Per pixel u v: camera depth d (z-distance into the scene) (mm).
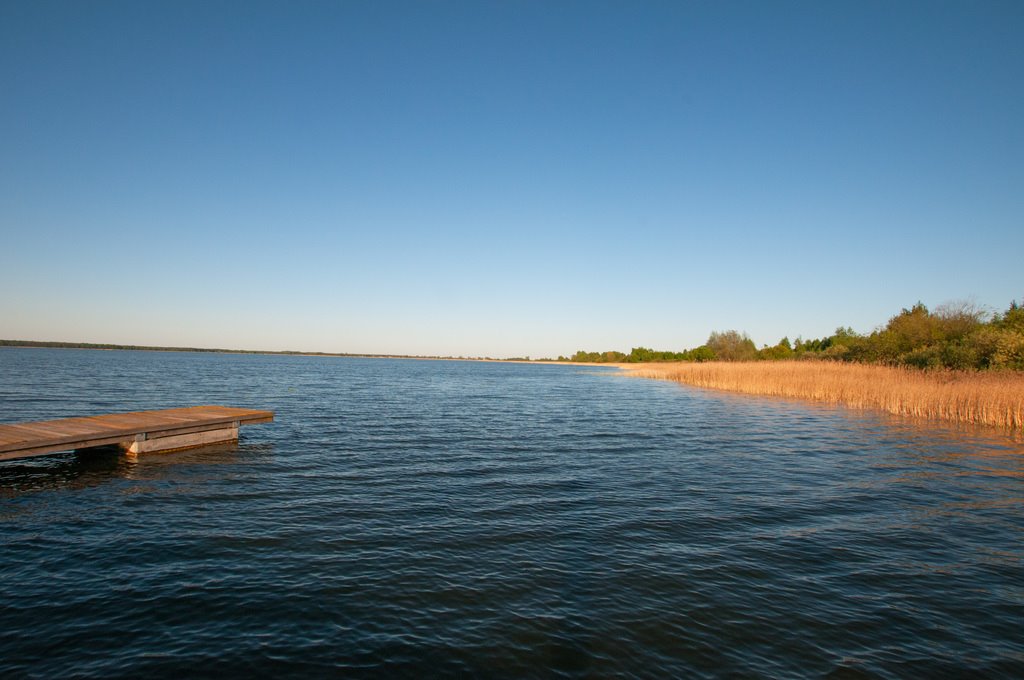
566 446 17734
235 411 18688
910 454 16531
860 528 9570
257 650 5461
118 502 10508
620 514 10219
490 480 12789
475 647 5570
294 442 17484
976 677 5211
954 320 41281
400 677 5066
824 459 15727
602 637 5797
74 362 83188
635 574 7434
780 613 6402
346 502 10727
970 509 10766
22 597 6508
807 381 37594
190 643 5570
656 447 17703
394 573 7336
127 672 5066
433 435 19672
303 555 7941
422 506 10539
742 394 41594
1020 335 32250
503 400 36031
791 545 8688
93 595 6598
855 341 52906
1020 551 8539
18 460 14070
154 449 15203
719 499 11359
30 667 5105
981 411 23844
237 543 8391
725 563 7891
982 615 6453
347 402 32125
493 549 8305
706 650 5594
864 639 5871
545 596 6734
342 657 5359
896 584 7266
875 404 30859
